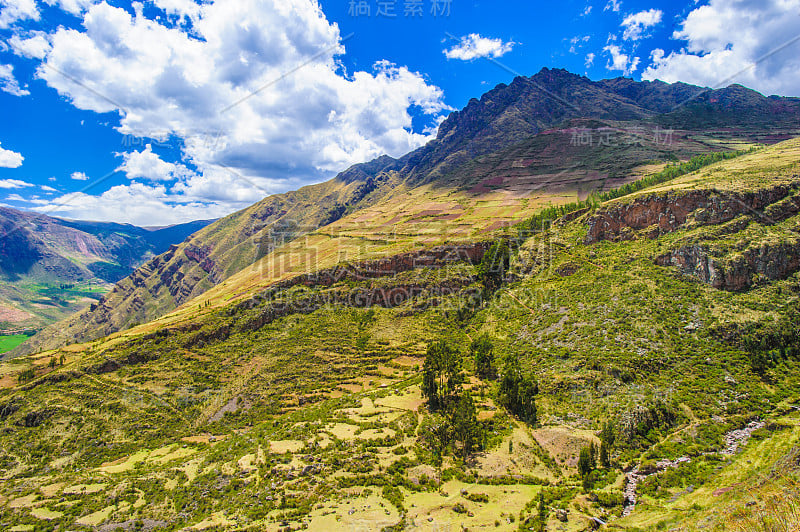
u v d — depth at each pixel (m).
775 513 29.27
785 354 74.44
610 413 70.06
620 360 79.25
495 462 62.91
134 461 81.44
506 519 49.91
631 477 58.25
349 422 78.50
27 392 100.81
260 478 63.44
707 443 61.91
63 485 73.56
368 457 65.44
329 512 53.12
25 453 85.31
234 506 58.00
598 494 54.06
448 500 54.97
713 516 40.38
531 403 74.56
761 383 70.81
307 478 61.78
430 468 62.38
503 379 80.94
